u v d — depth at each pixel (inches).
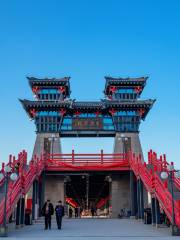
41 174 1808.6
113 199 1958.7
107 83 2434.8
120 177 1988.2
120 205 1943.9
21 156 1413.6
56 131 2299.5
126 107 2319.1
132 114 2331.4
